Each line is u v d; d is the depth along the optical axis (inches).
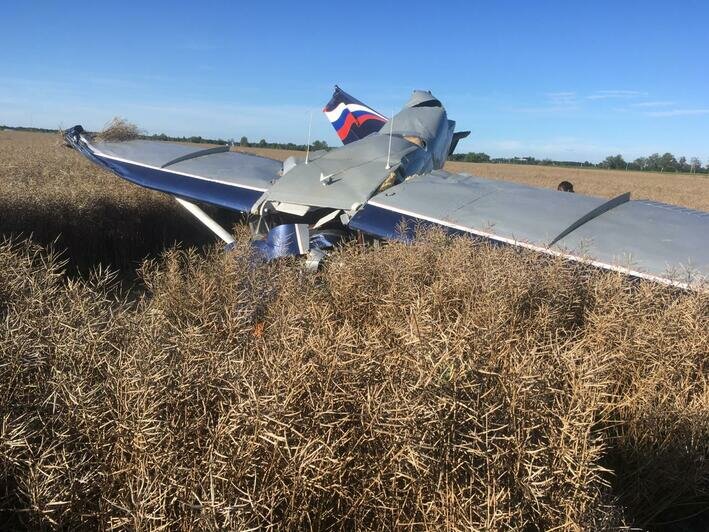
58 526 72.8
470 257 179.0
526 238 221.6
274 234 225.8
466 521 79.0
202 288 149.0
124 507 71.7
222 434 77.5
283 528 78.5
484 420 87.6
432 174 315.6
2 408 82.3
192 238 459.5
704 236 227.1
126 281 312.0
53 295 126.1
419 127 412.8
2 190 424.2
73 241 385.7
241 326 120.0
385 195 265.4
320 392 86.6
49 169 682.8
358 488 86.0
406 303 144.2
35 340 94.7
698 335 144.7
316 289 159.5
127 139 397.4
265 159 404.2
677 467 123.6
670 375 135.5
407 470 84.1
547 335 138.6
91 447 80.7
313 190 264.5
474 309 137.2
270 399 78.2
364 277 161.9
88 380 90.0
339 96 584.7
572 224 233.9
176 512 75.9
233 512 71.7
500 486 85.7
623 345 136.3
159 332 102.2
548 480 83.0
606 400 127.1
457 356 89.0
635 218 248.7
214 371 88.7
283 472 77.7
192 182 322.0
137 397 79.7
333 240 233.9
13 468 75.2
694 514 129.3
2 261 137.1
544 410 93.3
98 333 101.9
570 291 167.0
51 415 84.1
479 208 253.9
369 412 82.9
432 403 83.7
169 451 77.4
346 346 96.7
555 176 2282.2
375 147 320.2
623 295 162.7
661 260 203.2
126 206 432.8
